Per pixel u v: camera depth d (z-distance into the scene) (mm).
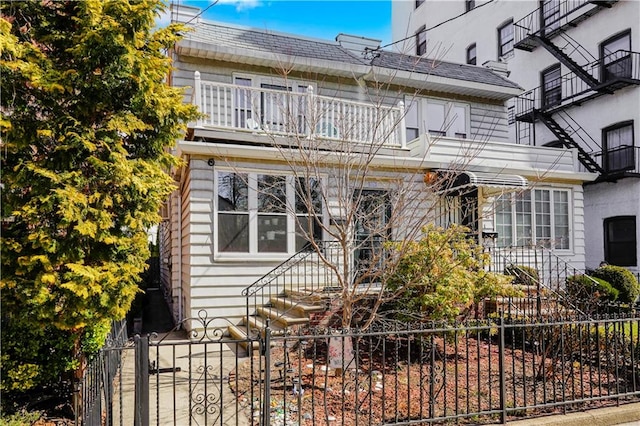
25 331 4551
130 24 4695
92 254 4621
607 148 15812
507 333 7648
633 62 14828
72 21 4793
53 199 4129
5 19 4445
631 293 11531
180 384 5621
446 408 4680
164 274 16078
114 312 4566
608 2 15445
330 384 5426
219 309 8945
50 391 4887
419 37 24453
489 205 11102
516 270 9492
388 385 5445
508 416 4676
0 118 4098
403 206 6676
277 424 4359
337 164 7383
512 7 19453
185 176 10016
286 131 7812
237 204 9289
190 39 10422
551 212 12742
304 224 9672
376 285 8867
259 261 9273
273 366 6117
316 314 7691
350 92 12391
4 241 4098
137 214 4848
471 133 13984
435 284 6285
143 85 4805
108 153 4672
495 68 15953
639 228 14500
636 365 5895
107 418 4090
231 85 9562
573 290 9180
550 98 18000
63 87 4414
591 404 5039
